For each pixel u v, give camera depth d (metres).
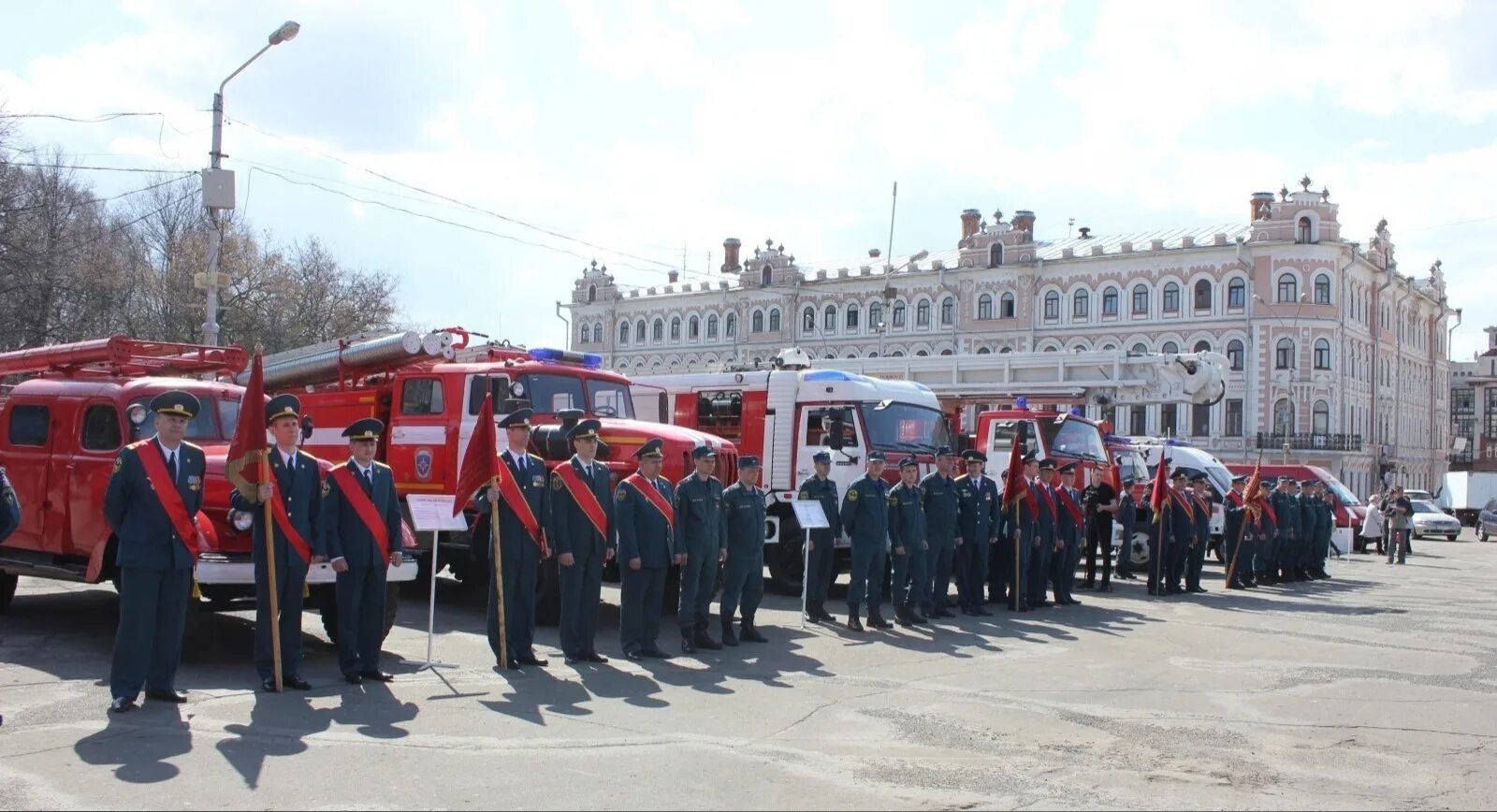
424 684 10.33
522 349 17.31
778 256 71.56
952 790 7.41
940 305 66.19
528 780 7.37
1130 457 25.50
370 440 10.44
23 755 7.72
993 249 64.88
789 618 15.50
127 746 7.97
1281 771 8.14
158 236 49.16
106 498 9.03
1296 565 24.09
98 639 12.11
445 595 16.70
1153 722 9.60
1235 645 13.98
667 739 8.52
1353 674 12.16
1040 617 16.47
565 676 10.85
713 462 12.60
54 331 38.03
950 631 14.81
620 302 79.50
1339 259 59.91
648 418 19.59
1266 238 58.78
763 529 13.30
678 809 6.84
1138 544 23.95
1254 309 58.69
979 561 16.64
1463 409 104.88
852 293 69.12
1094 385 24.73
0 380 14.80
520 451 11.52
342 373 16.95
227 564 10.58
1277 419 58.56
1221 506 27.64
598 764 7.78
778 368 20.75
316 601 12.27
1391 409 70.00
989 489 17.23
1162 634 14.86
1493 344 104.50
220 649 11.77
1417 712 10.26
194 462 9.38
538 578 14.13
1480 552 38.41
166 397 9.25
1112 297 61.91
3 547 13.17
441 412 15.85
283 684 9.95
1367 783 7.89
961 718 9.50
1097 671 11.97
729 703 9.85
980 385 26.12
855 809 6.93
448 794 7.03
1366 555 35.75
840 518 14.88
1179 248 60.22
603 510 11.74
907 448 18.88
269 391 17.98
